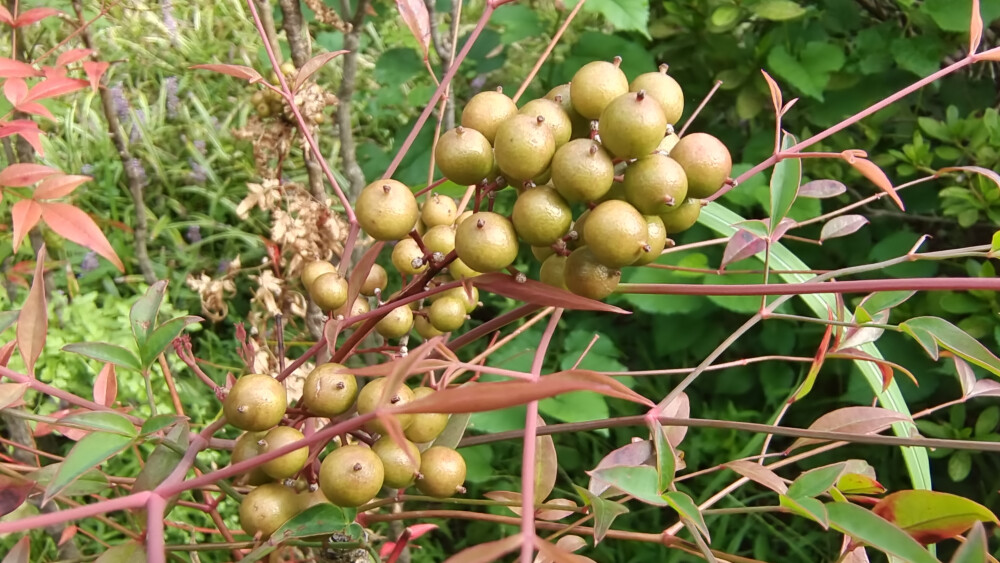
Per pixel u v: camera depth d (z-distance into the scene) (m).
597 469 0.13
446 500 0.15
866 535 0.12
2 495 0.12
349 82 0.24
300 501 0.13
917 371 0.34
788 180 0.16
